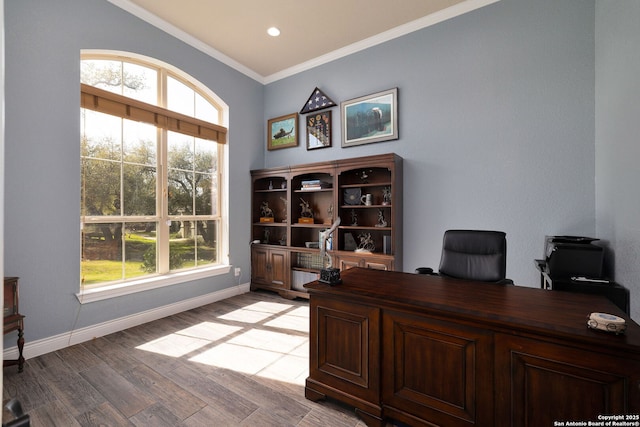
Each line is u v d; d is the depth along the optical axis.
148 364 2.27
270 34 3.56
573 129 2.65
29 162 2.36
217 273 3.84
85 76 2.83
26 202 2.34
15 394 1.91
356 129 3.78
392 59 3.56
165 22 3.28
